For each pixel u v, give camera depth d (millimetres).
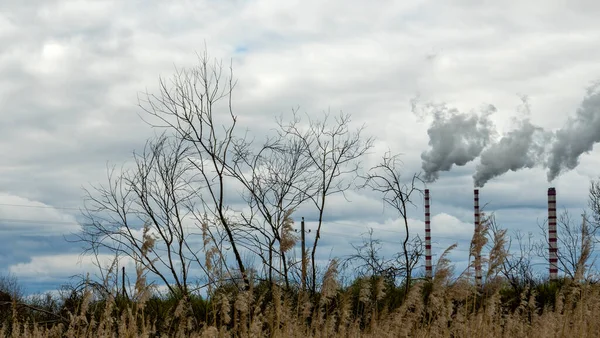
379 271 19391
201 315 13703
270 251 17344
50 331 12852
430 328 11086
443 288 10680
